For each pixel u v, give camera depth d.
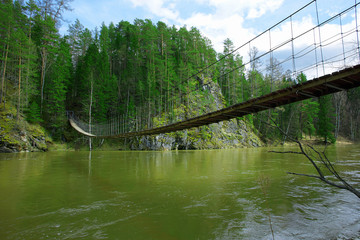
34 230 4.18
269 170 11.20
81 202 5.99
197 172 10.89
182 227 4.23
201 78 45.81
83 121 39.03
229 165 13.56
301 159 16.39
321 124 37.56
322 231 3.96
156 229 4.15
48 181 8.93
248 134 44.09
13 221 4.63
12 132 25.56
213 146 37.38
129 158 19.55
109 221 4.59
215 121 12.34
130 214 5.00
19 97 27.11
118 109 40.50
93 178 9.52
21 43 28.98
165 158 19.31
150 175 10.15
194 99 42.06
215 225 4.30
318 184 7.82
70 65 43.31
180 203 5.80
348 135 47.03
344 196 6.25
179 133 36.03
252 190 7.09
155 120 37.91
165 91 41.25
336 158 16.06
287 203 5.65
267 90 43.19
